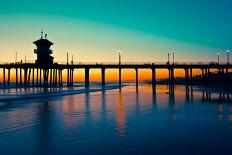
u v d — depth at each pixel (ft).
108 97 158.20
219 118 69.46
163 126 57.72
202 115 75.51
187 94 181.16
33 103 118.52
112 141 44.01
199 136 47.57
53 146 40.78
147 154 36.78
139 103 116.88
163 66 277.03
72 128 55.83
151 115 76.28
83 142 43.32
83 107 100.73
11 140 44.73
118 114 79.15
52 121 65.62
